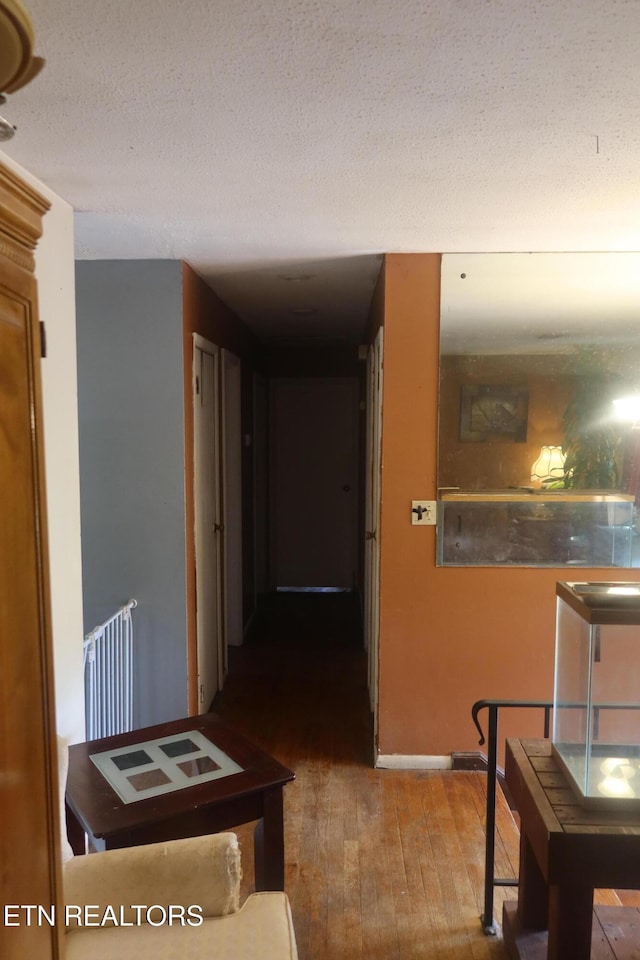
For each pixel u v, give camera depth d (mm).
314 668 4211
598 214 2260
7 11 667
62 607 2027
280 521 6102
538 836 1426
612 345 2801
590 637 1392
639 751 1416
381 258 2885
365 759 3053
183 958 1363
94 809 1576
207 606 3529
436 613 2914
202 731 1998
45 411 1958
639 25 1165
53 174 1882
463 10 1123
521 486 2859
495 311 2809
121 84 1374
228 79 1359
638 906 2025
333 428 6027
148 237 2551
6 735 753
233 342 4277
